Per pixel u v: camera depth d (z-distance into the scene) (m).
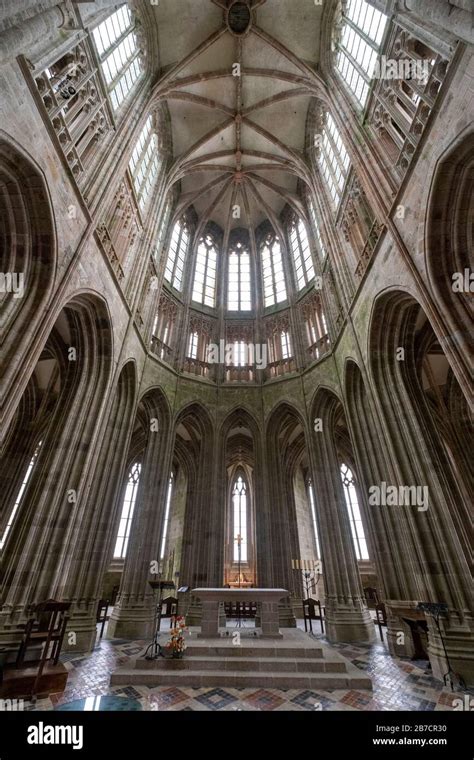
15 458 19.55
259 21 20.00
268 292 27.53
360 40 16.11
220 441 20.88
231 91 22.88
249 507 30.17
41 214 9.65
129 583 15.54
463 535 10.90
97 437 13.10
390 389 13.36
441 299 9.55
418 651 10.82
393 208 11.81
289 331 24.38
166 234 24.44
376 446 15.50
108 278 13.85
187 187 28.25
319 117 22.84
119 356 15.17
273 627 10.95
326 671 8.60
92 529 13.81
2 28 7.74
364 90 15.60
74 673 8.81
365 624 14.27
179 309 24.41
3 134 7.97
